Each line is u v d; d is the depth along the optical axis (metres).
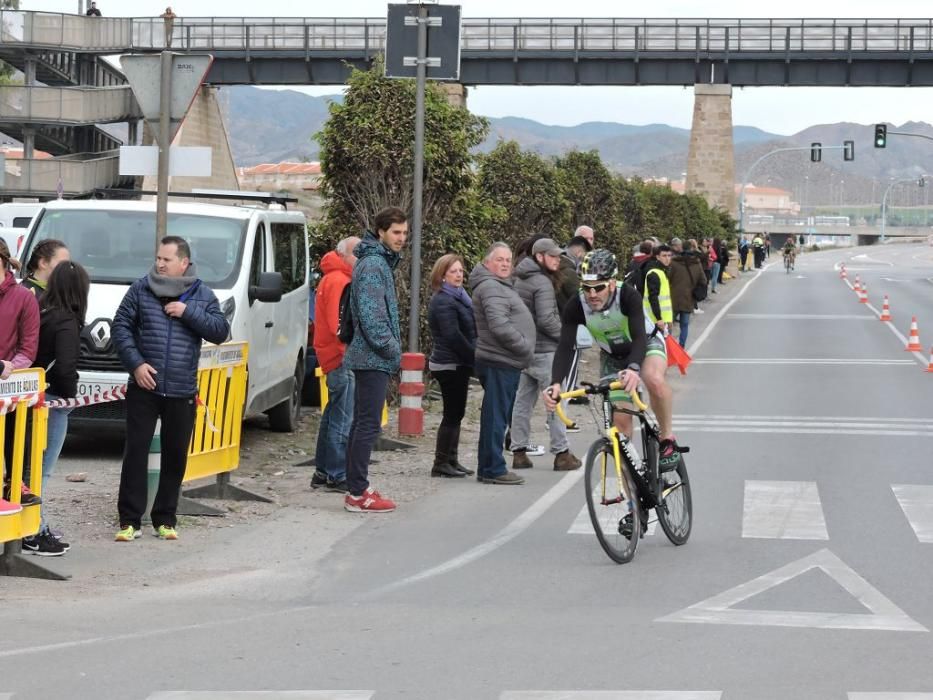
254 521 14.73
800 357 37.28
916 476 17.92
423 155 24.05
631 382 12.64
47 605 10.83
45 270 13.77
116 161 74.94
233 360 15.64
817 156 108.69
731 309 60.00
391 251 15.28
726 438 21.69
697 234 89.56
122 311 13.46
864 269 118.50
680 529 13.49
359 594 11.34
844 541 13.64
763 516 15.07
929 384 30.27
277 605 10.92
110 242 19.59
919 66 90.69
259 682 8.48
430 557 12.91
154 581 11.88
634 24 90.81
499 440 17.28
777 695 8.17
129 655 9.15
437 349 17.72
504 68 90.81
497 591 11.41
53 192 71.38
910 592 11.32
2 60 86.94
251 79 88.50
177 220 19.86
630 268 30.25
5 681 8.49
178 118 15.84
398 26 21.80
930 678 8.59
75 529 14.11
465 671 8.76
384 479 17.69
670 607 10.75
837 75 91.56
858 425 23.31
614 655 9.15
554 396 13.04
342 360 16.58
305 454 19.89
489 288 17.09
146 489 13.71
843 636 9.73
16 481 11.94
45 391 12.78
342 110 25.77
